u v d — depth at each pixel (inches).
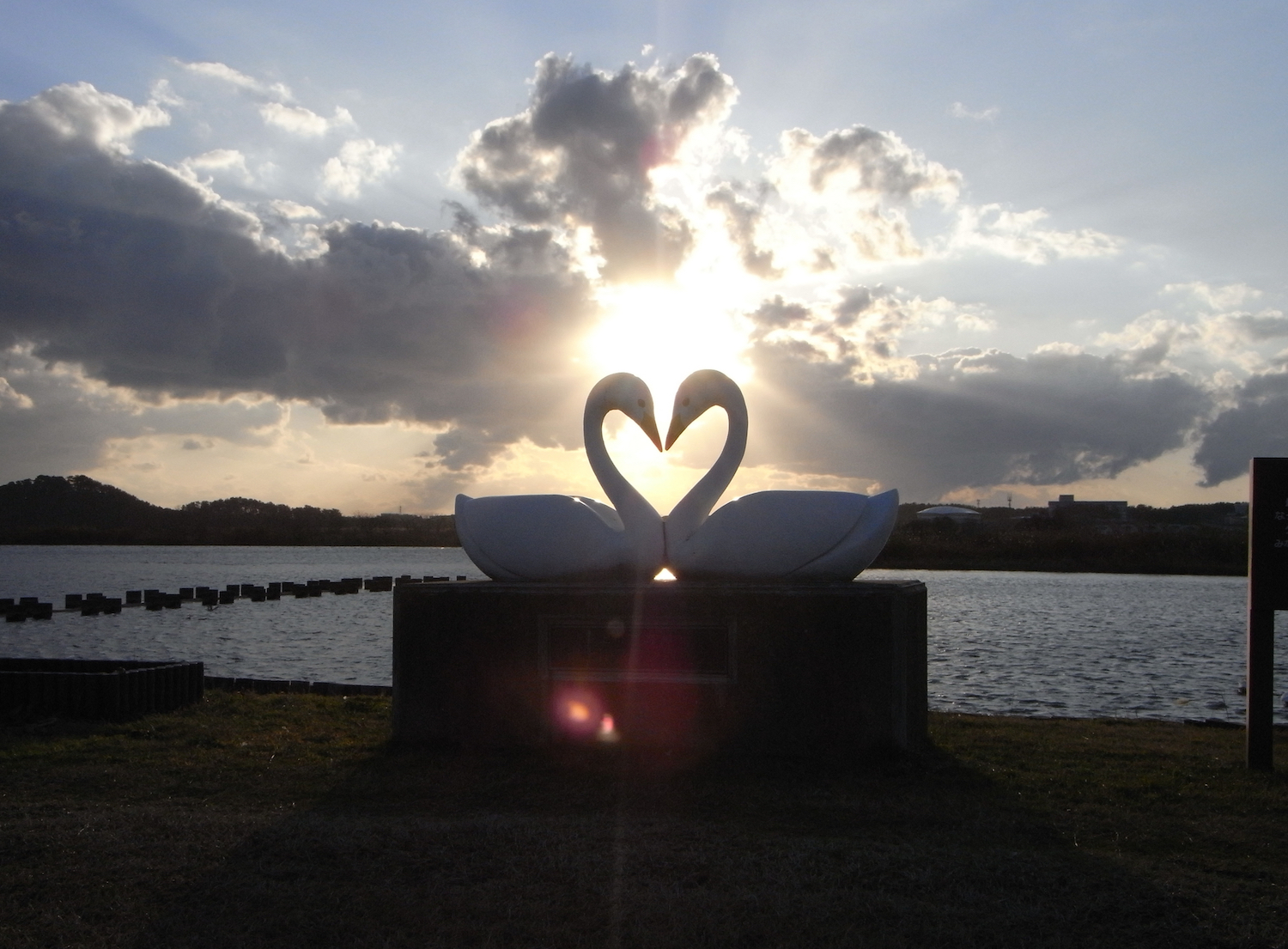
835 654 328.8
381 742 365.7
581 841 245.4
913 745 347.9
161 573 3051.2
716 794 292.8
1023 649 958.4
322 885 219.5
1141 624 1219.2
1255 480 343.0
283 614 1409.9
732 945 191.9
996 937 194.4
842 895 211.8
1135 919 203.2
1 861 233.1
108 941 194.7
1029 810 282.8
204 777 319.3
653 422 379.9
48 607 1330.0
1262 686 338.6
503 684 350.9
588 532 363.6
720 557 352.8
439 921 202.1
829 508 351.3
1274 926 199.2
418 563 4247.0
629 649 342.3
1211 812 283.4
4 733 387.5
